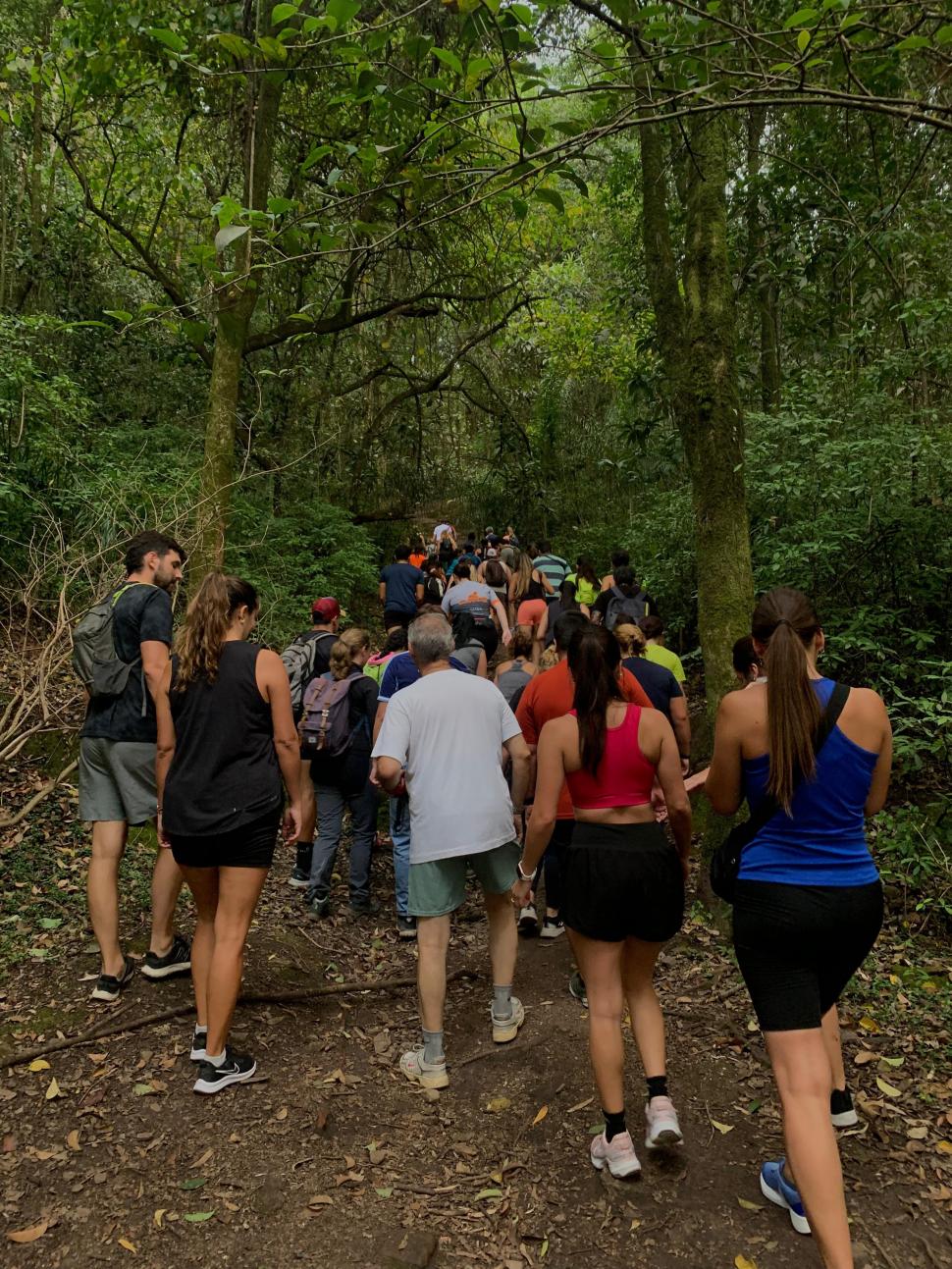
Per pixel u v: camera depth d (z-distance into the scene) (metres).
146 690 3.60
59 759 5.86
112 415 11.04
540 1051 3.43
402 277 13.68
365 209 9.84
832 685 2.23
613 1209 2.53
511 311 14.81
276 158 10.62
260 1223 2.44
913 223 7.50
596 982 2.68
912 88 6.16
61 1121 2.85
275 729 3.16
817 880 2.17
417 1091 3.17
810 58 2.65
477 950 4.59
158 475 8.80
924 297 6.80
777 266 8.44
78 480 7.72
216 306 7.41
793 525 6.53
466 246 13.07
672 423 10.68
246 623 3.28
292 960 4.27
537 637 8.66
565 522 19.05
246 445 11.68
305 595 10.52
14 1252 2.31
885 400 6.37
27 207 12.12
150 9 6.63
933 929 4.48
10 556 7.21
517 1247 2.38
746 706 2.27
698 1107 3.02
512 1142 2.86
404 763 3.34
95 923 3.60
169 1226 2.42
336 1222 2.45
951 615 6.19
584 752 2.69
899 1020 3.61
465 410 20.59
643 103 2.67
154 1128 2.85
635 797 2.71
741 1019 3.64
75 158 11.78
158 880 3.71
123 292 12.57
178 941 3.86
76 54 7.90
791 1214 2.45
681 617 9.55
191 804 3.03
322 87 9.15
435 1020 3.23
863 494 6.16
